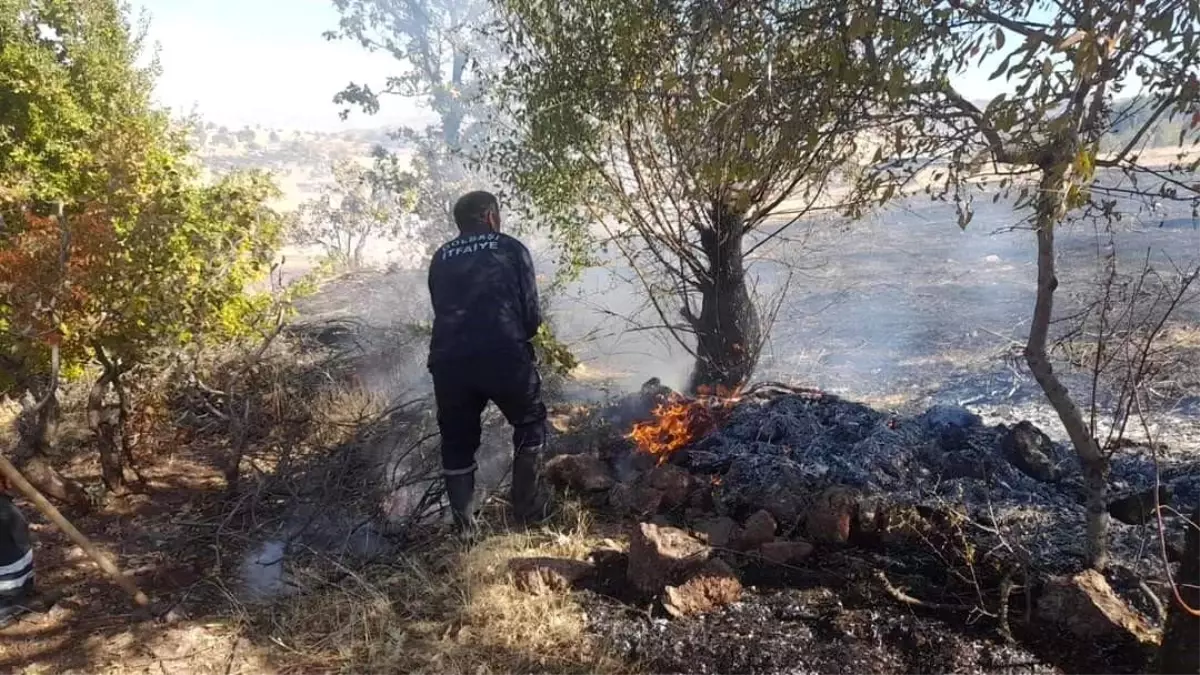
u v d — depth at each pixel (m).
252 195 5.71
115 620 3.55
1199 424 4.98
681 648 3.15
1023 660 2.98
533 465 4.21
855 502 3.91
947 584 3.49
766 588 3.56
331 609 3.51
